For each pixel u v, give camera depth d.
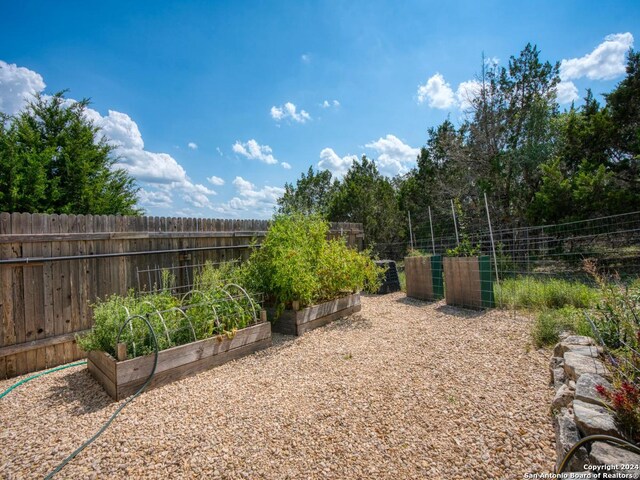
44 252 4.04
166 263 5.21
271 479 1.99
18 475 2.09
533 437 2.19
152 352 3.35
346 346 4.39
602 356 2.69
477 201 11.92
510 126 11.79
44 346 4.02
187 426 2.59
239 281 5.23
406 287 7.75
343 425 2.52
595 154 9.59
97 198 13.34
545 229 9.40
